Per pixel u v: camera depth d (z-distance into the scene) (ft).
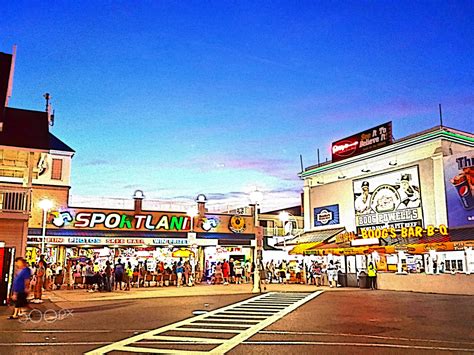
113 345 29.73
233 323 39.81
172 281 97.30
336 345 29.19
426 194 90.02
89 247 107.65
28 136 65.26
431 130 89.61
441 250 79.97
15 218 62.75
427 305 54.24
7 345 29.66
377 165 101.60
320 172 116.06
